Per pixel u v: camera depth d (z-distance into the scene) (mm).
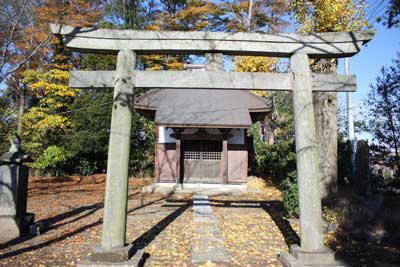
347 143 14445
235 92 17266
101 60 19562
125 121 5129
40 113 17734
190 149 15766
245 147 15805
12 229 6652
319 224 4945
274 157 17453
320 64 9969
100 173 19688
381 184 11047
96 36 5316
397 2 8828
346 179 13539
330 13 9320
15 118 19656
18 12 10547
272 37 5387
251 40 5371
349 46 5387
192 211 9789
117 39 5352
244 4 23859
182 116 14773
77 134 18031
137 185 16172
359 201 9023
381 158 10812
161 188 14359
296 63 5355
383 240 6340
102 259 4703
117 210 4918
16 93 20219
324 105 9891
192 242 6375
